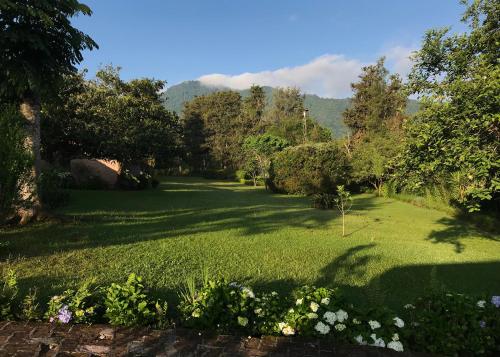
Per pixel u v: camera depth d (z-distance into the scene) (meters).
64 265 6.05
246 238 9.04
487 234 12.04
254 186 34.28
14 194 6.96
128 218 10.99
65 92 18.58
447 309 3.40
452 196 15.66
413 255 8.54
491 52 5.95
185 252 7.34
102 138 18.80
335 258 7.70
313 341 3.19
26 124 9.14
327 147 24.25
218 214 12.87
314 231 10.68
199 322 3.43
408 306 3.78
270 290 5.50
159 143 21.38
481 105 4.89
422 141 5.62
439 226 13.21
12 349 3.06
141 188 22.62
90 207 12.98
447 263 8.04
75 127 18.25
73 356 3.01
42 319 3.62
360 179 25.72
